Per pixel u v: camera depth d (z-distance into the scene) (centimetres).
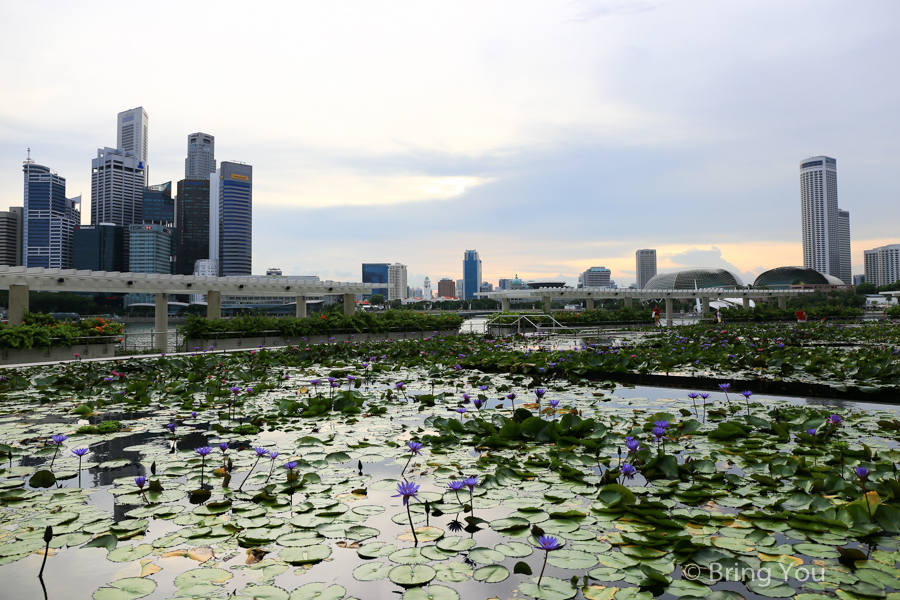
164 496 379
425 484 402
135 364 1163
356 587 248
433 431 581
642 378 908
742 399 750
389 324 2538
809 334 1711
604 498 348
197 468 452
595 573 257
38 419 669
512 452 496
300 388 896
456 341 1814
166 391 848
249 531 314
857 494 341
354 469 442
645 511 321
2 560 280
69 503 369
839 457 440
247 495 380
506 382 925
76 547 298
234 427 591
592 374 955
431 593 241
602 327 3183
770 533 301
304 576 260
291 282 2811
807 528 302
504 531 313
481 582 252
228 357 1368
